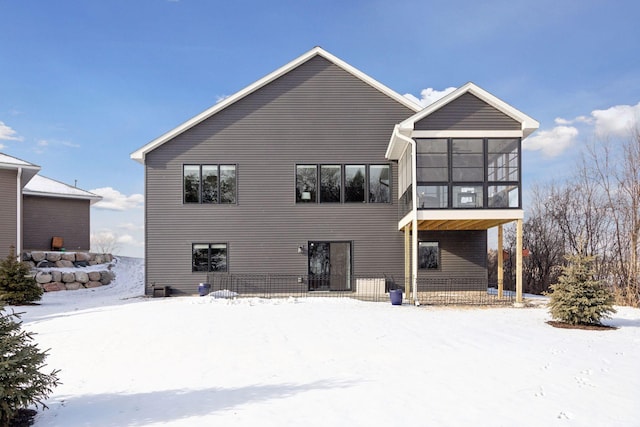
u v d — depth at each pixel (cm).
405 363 738
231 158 1759
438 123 1496
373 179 1773
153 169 1747
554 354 800
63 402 579
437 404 549
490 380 644
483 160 1487
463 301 1547
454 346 860
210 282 1733
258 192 1759
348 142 1773
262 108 1773
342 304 1432
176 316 1183
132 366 741
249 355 797
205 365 740
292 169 1766
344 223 1761
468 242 1766
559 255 2505
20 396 481
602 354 802
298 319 1138
